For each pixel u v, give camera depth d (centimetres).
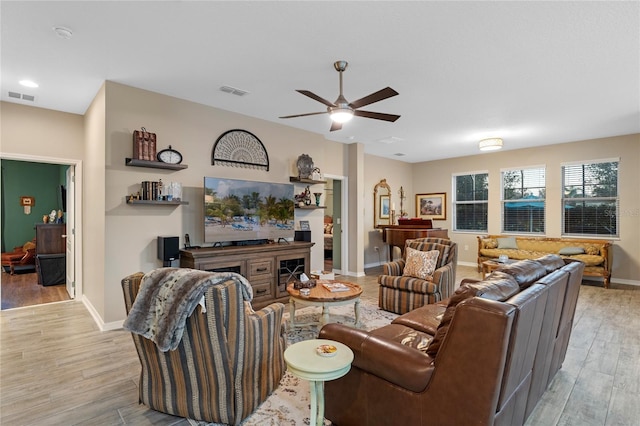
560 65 312
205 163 432
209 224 413
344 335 188
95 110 393
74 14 235
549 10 228
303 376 156
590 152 623
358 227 662
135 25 250
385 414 172
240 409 198
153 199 375
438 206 848
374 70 326
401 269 448
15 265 664
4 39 269
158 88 377
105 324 355
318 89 376
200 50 289
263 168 494
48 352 302
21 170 754
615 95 388
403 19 240
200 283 183
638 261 581
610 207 609
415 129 549
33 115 427
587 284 589
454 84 359
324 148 627
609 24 243
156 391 213
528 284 204
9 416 209
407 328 246
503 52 288
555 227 666
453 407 147
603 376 262
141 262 379
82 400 227
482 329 139
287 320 388
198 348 192
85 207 454
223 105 434
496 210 749
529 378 186
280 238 492
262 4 224
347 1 220
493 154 754
